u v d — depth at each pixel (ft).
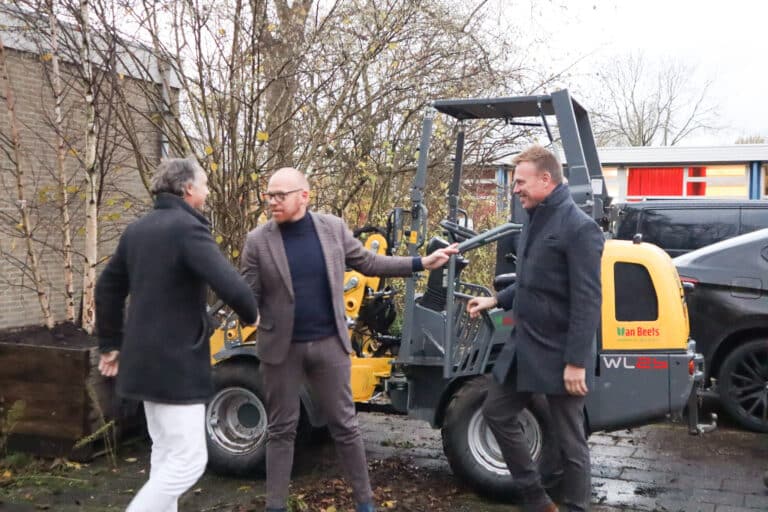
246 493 16.38
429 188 26.76
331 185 24.86
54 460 17.76
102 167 20.97
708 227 31.17
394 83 23.22
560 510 15.26
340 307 13.91
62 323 20.71
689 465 18.85
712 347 22.44
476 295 17.54
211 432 17.24
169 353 11.68
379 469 17.94
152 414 11.93
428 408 16.56
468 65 24.61
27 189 23.85
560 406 12.99
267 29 20.71
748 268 22.34
